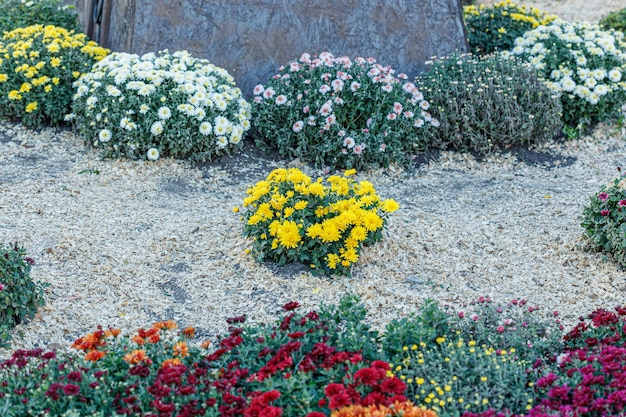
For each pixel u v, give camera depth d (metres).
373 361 3.91
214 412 3.61
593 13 14.93
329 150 7.61
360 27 8.80
